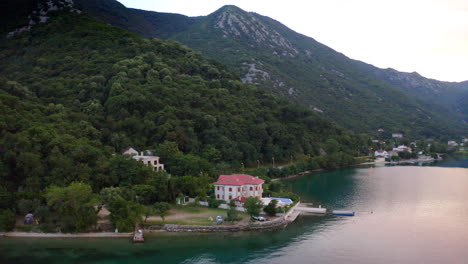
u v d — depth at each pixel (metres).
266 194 166.38
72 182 124.69
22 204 120.94
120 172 148.12
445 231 125.94
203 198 149.75
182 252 106.75
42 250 106.44
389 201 169.75
